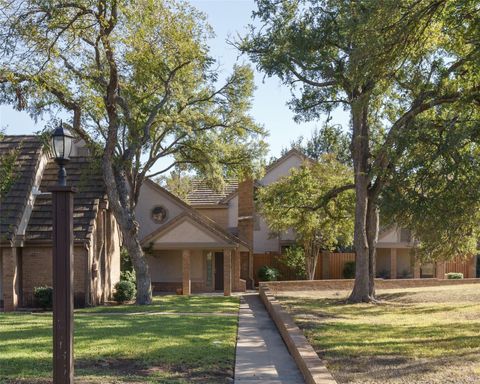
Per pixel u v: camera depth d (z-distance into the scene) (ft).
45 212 84.79
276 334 48.60
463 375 29.78
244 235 113.80
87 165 91.15
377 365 33.24
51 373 30.42
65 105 72.69
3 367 31.76
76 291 80.89
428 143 38.01
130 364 33.58
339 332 47.65
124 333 44.70
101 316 60.29
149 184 117.70
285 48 69.62
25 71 64.44
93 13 65.05
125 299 89.51
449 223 36.99
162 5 70.95
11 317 59.77
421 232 38.52
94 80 73.05
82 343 39.70
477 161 36.94
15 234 78.84
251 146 97.50
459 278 126.21
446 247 47.75
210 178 95.61
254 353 39.37
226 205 125.29
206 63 80.07
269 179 131.44
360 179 78.54
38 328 48.01
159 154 90.68
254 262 127.24
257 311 68.69
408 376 29.91
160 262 115.34
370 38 36.68
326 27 65.77
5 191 73.77
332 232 108.47
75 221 83.87
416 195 37.19
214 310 68.44
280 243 132.36
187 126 83.35
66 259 24.86
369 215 80.64
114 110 73.56
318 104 78.07
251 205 113.39
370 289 79.77
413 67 44.11
